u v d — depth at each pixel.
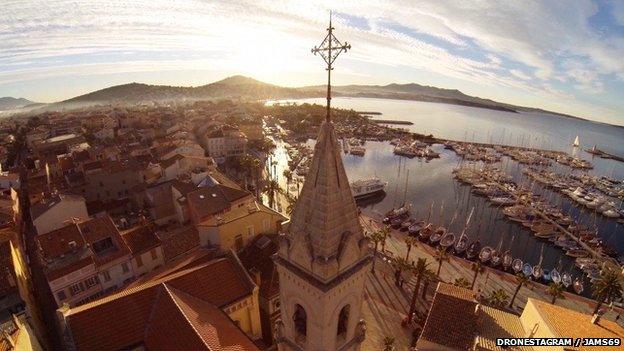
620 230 121.25
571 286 83.31
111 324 35.78
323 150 20.31
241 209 64.31
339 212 21.08
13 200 87.50
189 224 82.50
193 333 32.56
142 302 37.72
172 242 65.50
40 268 73.94
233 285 44.41
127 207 101.69
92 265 56.56
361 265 22.80
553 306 48.91
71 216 80.81
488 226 115.56
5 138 195.75
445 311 49.88
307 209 21.45
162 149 132.62
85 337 34.66
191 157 111.88
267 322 52.00
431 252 93.06
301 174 148.25
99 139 183.12
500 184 151.50
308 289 21.91
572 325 44.38
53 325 57.50
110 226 63.22
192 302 39.00
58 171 121.88
